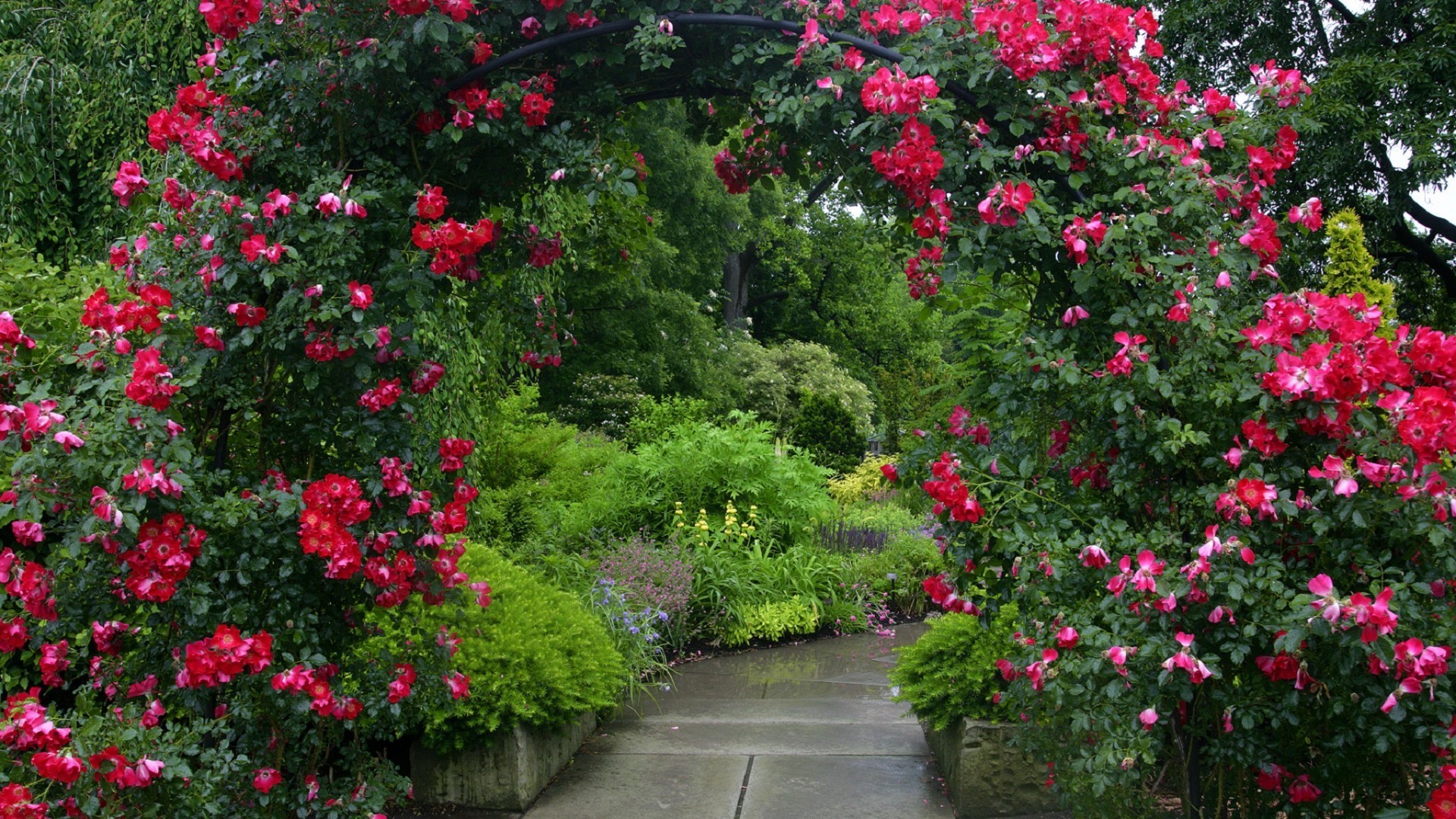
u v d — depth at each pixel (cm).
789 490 852
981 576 243
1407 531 194
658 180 1611
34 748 202
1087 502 238
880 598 781
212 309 241
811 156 290
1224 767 231
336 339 233
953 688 334
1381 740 186
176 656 224
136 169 250
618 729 439
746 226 1920
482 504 618
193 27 612
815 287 2592
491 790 335
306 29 249
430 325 375
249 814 229
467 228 248
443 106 264
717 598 676
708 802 337
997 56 238
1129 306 223
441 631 279
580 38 263
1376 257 1200
